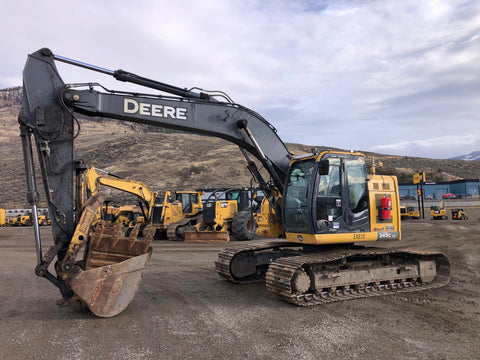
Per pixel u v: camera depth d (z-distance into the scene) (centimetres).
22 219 3459
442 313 598
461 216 3347
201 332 509
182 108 676
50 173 571
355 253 709
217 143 10206
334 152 727
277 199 839
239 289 775
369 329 518
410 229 2294
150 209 1973
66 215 573
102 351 444
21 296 729
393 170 7975
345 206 721
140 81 665
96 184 1686
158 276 918
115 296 573
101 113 617
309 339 479
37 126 568
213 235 1739
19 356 431
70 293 577
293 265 640
